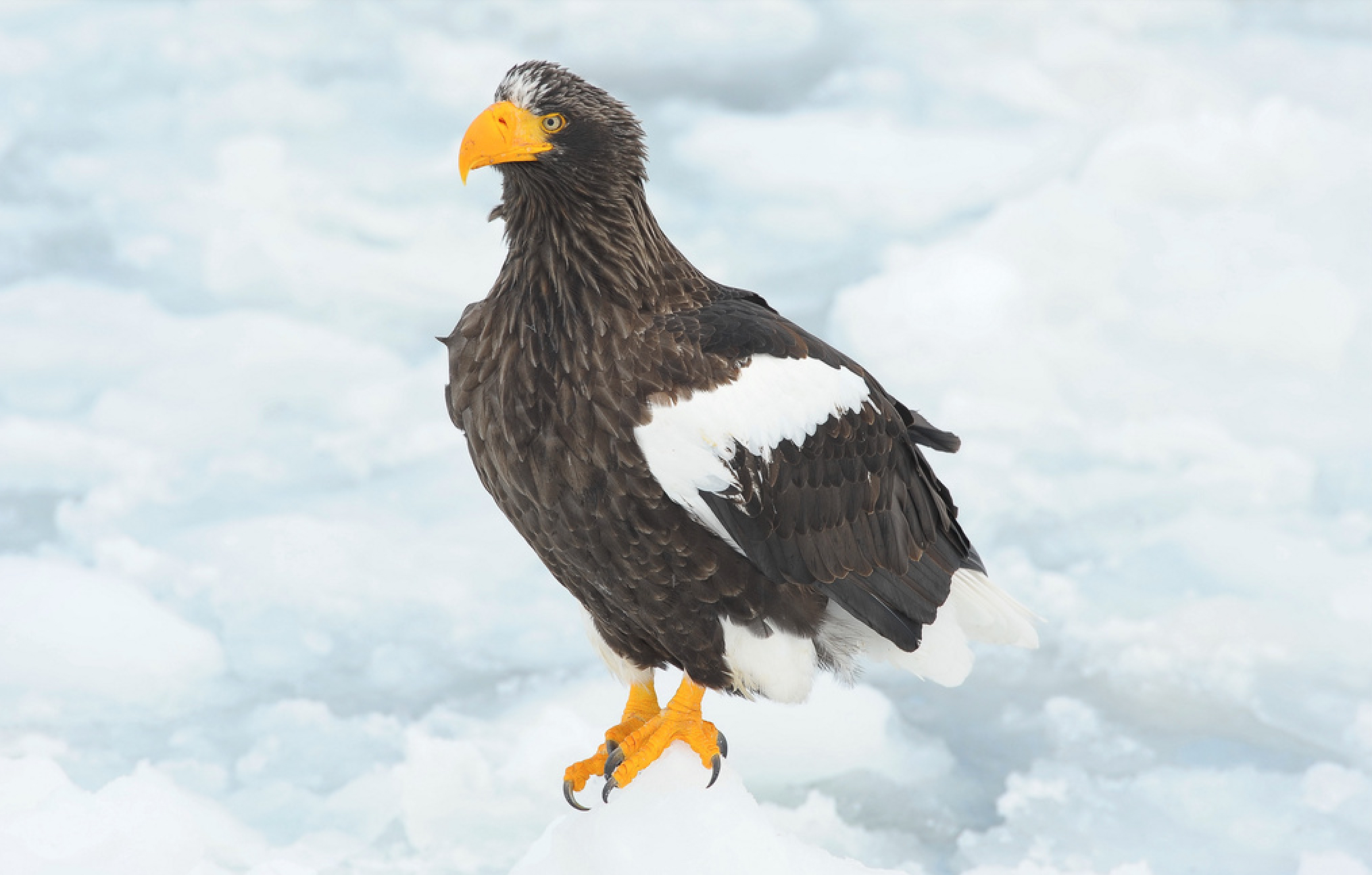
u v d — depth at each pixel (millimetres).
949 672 7516
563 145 6133
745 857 6547
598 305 6219
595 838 6781
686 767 6914
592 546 6547
